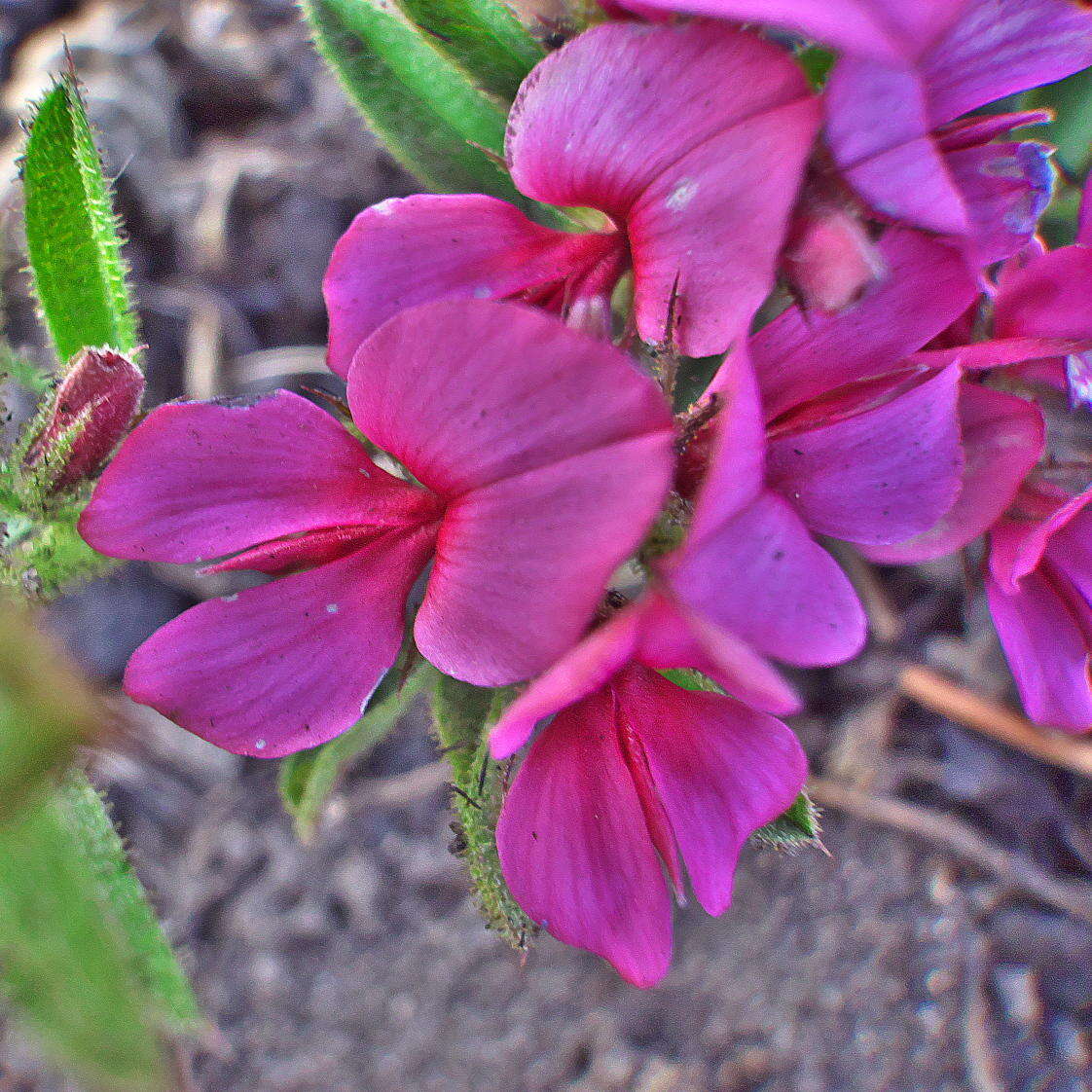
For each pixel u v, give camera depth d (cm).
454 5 6
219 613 5
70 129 6
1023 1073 9
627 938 5
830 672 11
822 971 10
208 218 12
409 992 10
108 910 6
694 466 5
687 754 5
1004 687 10
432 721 6
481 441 5
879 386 5
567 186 5
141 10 12
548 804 5
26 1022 6
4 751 5
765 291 5
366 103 7
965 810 10
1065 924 10
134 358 6
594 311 6
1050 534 6
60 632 10
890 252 5
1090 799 10
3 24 12
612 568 5
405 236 6
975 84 5
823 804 10
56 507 6
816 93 5
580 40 5
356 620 6
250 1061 10
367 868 10
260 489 5
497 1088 10
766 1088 10
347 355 6
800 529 5
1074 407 6
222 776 11
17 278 10
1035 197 5
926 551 6
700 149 5
